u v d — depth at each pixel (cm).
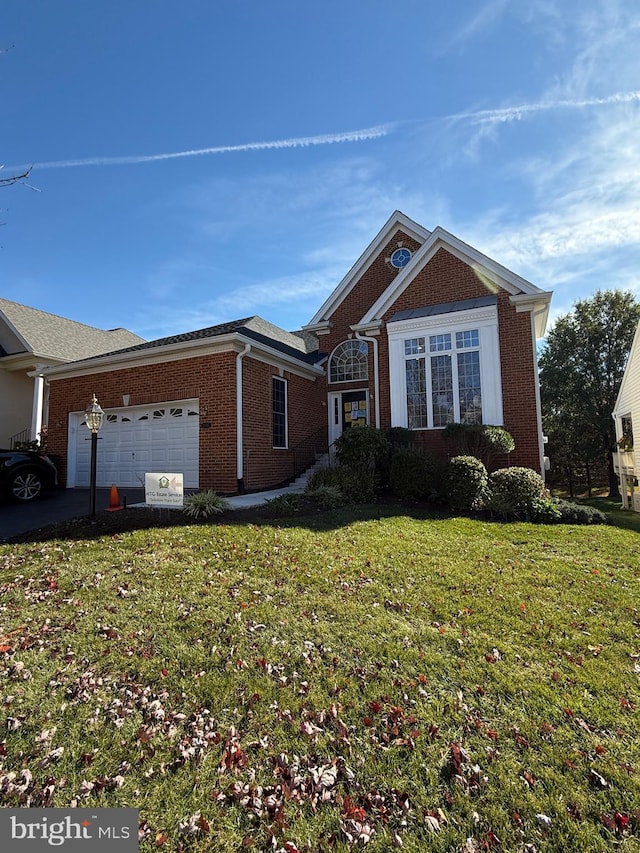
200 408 1135
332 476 1024
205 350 1134
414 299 1252
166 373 1191
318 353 1642
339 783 246
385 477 1073
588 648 375
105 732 279
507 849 207
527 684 325
